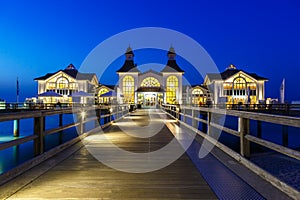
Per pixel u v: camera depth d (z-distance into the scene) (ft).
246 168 13.69
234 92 140.46
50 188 10.97
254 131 68.95
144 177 12.63
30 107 102.89
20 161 32.24
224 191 10.62
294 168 30.22
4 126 73.15
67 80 137.59
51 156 16.66
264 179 11.78
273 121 10.98
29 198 9.86
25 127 71.26
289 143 53.88
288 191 9.88
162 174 13.15
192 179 12.31
